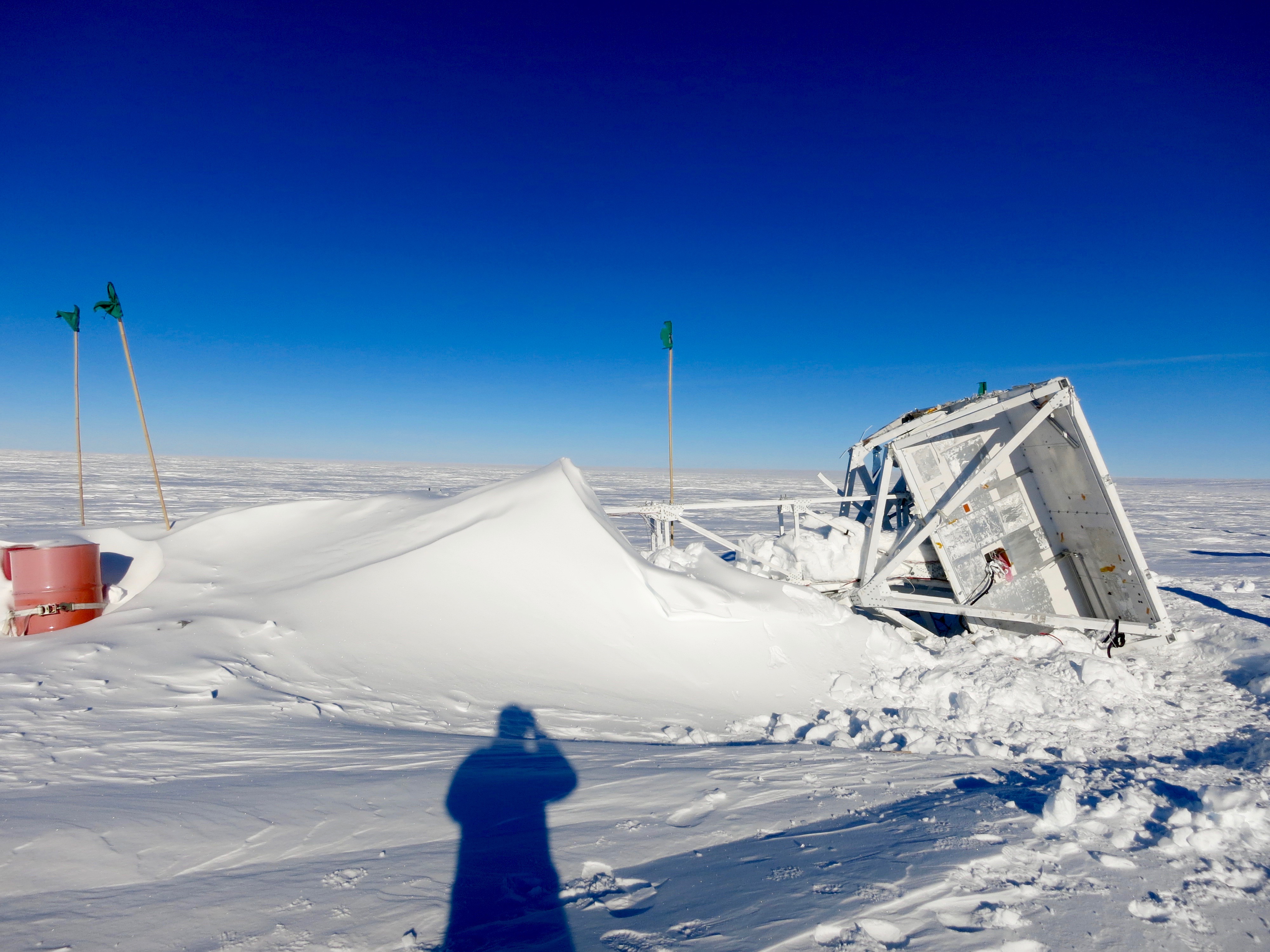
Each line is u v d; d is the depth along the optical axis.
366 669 5.34
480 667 5.63
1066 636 7.61
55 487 40.16
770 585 7.79
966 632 8.38
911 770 4.20
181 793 3.19
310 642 5.57
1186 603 9.80
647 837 3.06
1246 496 61.34
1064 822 3.21
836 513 11.52
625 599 6.62
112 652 5.12
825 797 3.63
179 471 68.31
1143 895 2.60
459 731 4.57
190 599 6.63
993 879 2.65
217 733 3.99
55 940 2.11
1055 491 7.93
